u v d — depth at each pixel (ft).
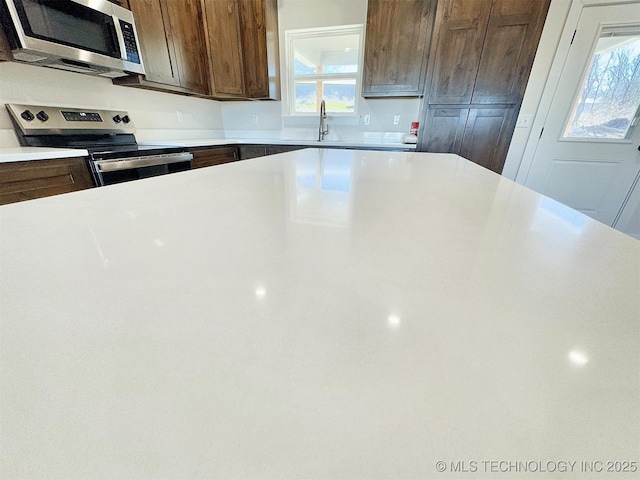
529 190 2.39
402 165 3.76
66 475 0.47
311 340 0.71
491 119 7.54
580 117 7.69
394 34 7.81
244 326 0.76
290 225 1.48
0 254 1.14
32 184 4.13
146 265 1.06
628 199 7.87
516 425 0.53
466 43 7.16
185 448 0.51
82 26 4.99
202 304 0.85
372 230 1.42
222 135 11.12
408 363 0.65
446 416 0.55
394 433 0.52
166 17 6.74
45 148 4.82
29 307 0.83
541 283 0.99
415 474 0.46
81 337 0.73
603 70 7.23
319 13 9.06
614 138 7.61
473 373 0.63
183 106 8.99
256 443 0.51
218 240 1.28
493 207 1.88
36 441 0.52
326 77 9.90
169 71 7.02
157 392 0.60
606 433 0.52
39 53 4.57
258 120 10.81
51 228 1.41
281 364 0.65
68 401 0.58
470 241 1.32
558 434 0.52
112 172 5.12
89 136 6.14
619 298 0.91
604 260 1.17
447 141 7.99
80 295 0.89
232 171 2.99
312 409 0.56
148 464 0.49
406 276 1.00
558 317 0.81
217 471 0.47
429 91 7.75
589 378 0.62
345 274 1.01
